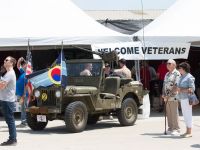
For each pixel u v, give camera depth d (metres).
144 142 12.39
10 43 17.72
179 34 18.86
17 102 15.88
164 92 13.80
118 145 11.93
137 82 16.44
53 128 15.39
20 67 15.75
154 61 24.69
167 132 13.94
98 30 18.94
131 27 23.47
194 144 12.00
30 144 12.16
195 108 22.78
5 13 19.03
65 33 18.38
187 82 12.84
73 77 15.32
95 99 14.66
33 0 19.86
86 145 11.97
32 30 18.28
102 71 15.09
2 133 14.48
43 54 23.05
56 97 13.97
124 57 18.03
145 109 17.97
